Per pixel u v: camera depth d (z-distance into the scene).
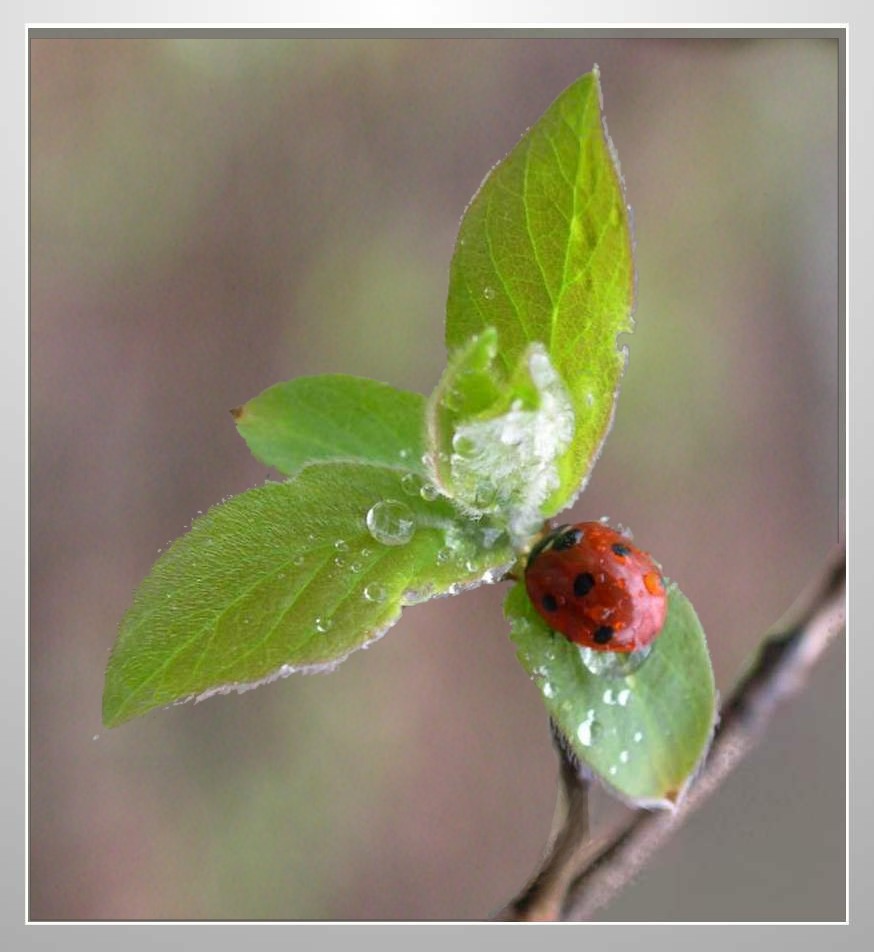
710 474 0.22
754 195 0.23
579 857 0.09
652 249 0.22
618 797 0.09
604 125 0.09
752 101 0.23
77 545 0.22
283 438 0.09
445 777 0.21
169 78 0.23
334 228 0.23
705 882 0.12
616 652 0.09
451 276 0.09
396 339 0.22
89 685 0.22
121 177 0.23
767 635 0.10
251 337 0.22
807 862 0.12
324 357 0.22
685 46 0.23
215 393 0.22
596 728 0.09
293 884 0.21
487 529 0.09
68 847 0.21
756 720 0.09
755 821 0.12
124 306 0.22
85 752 0.21
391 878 0.21
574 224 0.09
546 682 0.09
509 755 0.21
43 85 0.22
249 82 0.23
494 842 0.21
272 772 0.21
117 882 0.21
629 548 0.09
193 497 0.22
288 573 0.09
